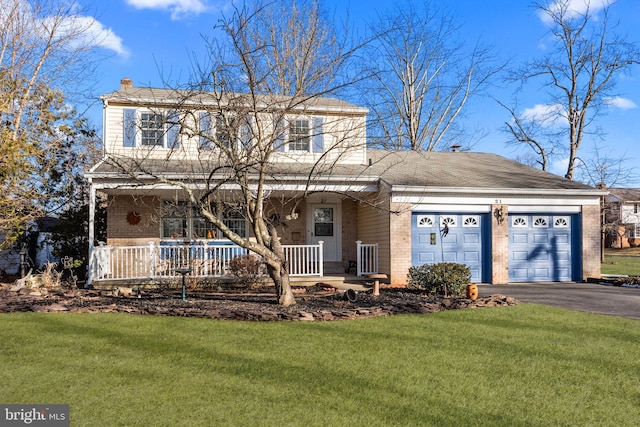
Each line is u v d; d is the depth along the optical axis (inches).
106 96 620.1
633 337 328.8
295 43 810.2
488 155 861.2
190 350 289.3
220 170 565.6
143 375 244.7
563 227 679.7
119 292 510.3
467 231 649.6
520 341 317.1
